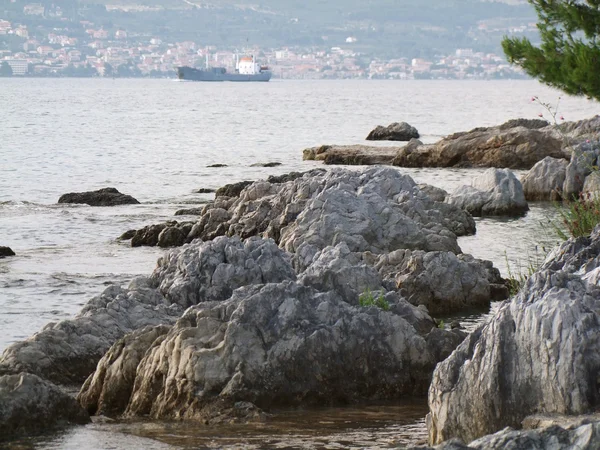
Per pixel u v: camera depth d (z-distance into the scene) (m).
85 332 34.22
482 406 21.95
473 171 122.62
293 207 62.41
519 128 131.12
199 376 28.20
